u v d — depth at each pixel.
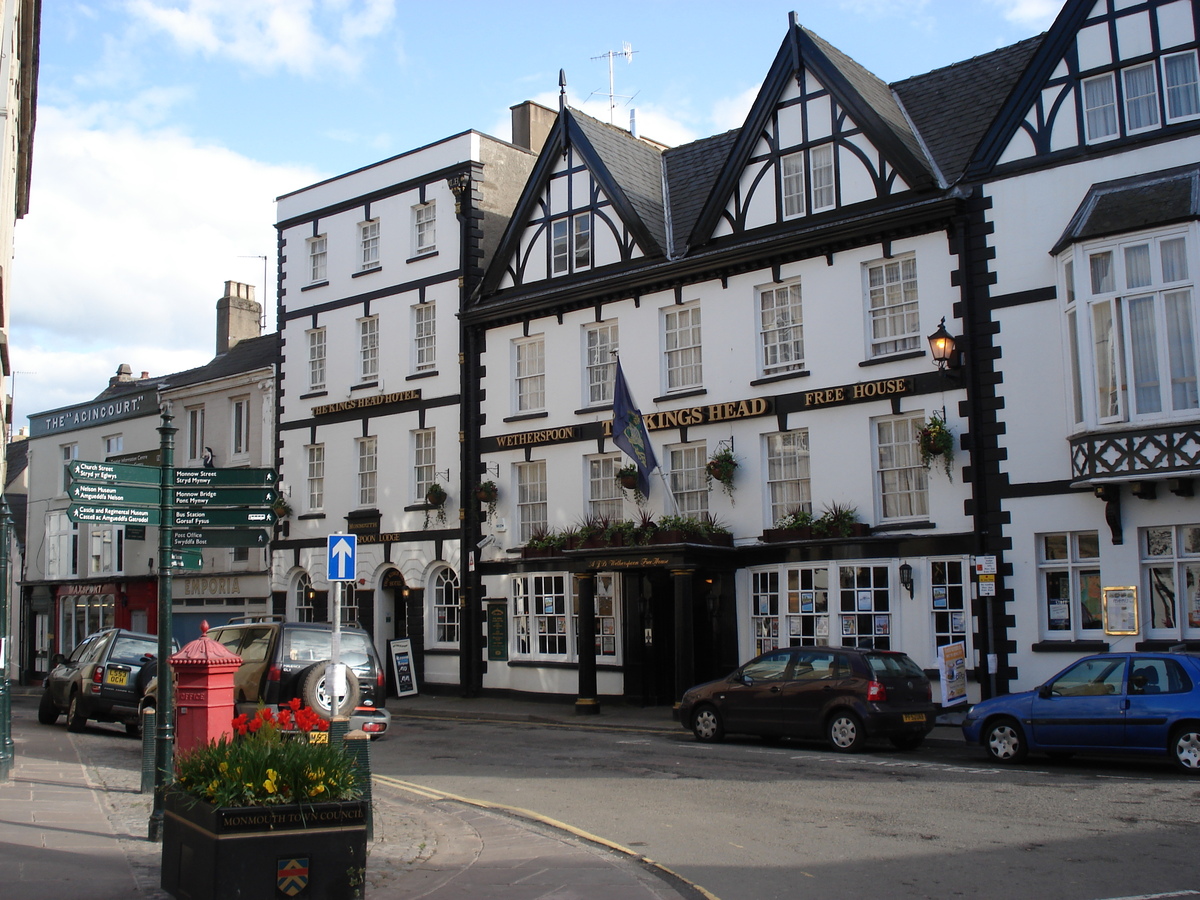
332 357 31.50
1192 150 17.89
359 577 29.77
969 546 19.39
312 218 32.47
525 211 27.12
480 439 27.47
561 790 12.96
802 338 22.09
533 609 25.81
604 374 25.31
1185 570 17.41
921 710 16.28
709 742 17.56
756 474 22.31
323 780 7.25
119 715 20.69
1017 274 19.36
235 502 11.60
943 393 19.98
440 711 24.20
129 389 42.72
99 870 8.54
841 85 21.84
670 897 8.07
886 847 9.58
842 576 20.67
